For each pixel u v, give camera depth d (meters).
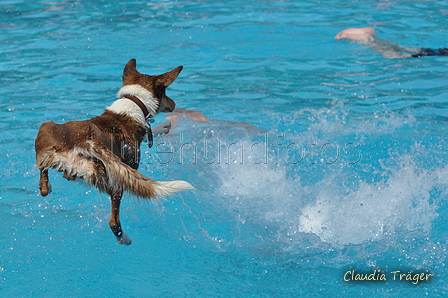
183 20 11.88
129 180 4.05
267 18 11.99
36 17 12.12
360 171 5.74
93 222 4.93
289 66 9.03
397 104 7.36
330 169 5.82
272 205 5.34
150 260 4.42
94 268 4.25
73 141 4.22
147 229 4.91
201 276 4.22
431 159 5.88
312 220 5.05
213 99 7.73
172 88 8.16
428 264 4.32
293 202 5.34
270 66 9.05
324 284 4.09
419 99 7.52
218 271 4.29
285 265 4.39
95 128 4.41
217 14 12.38
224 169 5.93
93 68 8.84
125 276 4.17
